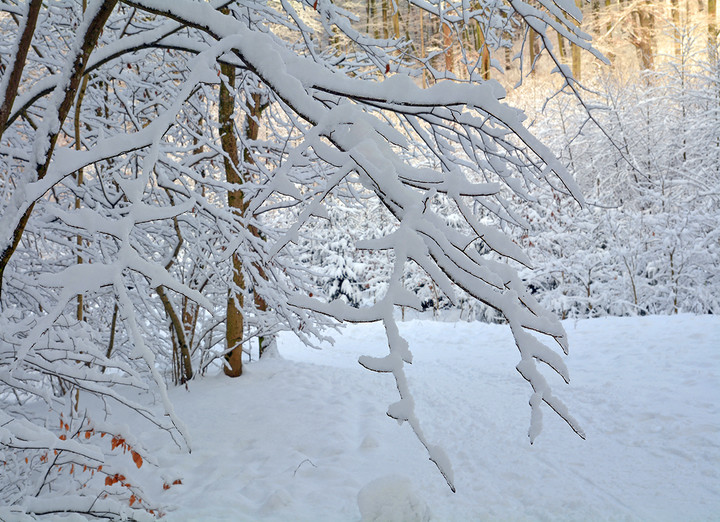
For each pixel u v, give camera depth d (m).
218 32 2.83
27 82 7.04
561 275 17.80
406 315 23.75
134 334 2.21
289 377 9.70
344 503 5.00
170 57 8.06
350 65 8.48
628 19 27.83
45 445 3.17
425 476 5.60
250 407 8.05
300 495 5.21
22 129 7.15
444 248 1.89
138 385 3.69
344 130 2.44
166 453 6.50
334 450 6.32
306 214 2.02
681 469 5.29
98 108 8.48
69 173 2.71
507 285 2.05
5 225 3.13
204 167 9.23
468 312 21.67
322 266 23.64
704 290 15.16
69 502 3.37
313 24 15.44
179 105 2.55
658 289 15.84
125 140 2.58
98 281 2.19
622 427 6.51
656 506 4.63
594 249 17.06
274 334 10.70
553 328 2.00
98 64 3.46
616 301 16.05
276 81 2.56
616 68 21.92
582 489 5.05
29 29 3.22
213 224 8.26
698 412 6.55
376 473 5.71
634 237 16.58
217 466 6.06
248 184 7.16
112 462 6.25
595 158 18.94
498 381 9.50
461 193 2.01
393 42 5.32
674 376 8.02
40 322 2.12
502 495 5.07
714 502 4.62
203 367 10.05
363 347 15.49
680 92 19.14
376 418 7.51
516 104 22.45
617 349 10.02
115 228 2.27
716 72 18.42
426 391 9.05
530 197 3.98
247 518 4.73
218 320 9.88
